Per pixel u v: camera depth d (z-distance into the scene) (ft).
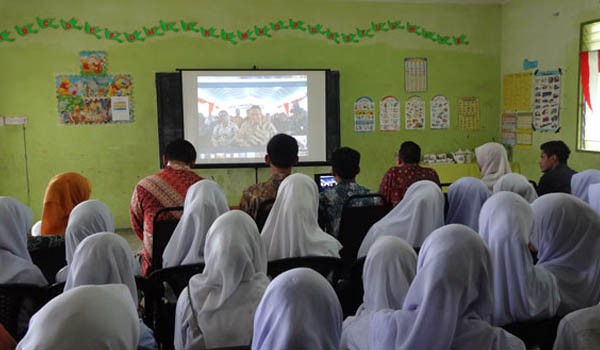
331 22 19.16
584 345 4.09
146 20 17.94
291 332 3.70
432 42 20.03
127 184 18.44
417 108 20.17
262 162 18.88
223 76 18.39
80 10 17.51
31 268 6.69
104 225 7.63
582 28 16.37
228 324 4.93
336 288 7.13
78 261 5.36
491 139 20.89
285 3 18.76
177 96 18.16
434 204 8.46
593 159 16.16
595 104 16.03
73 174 9.70
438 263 4.02
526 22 19.03
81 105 17.83
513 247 5.44
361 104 19.74
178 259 7.64
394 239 5.36
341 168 9.87
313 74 18.93
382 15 19.53
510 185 9.81
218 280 5.13
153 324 6.89
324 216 9.78
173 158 9.77
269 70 18.66
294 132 19.01
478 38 20.39
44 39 17.40
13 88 17.38
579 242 6.06
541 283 5.56
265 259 5.72
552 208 6.17
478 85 20.57
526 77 19.17
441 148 20.53
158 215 8.87
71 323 3.30
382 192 11.36
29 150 17.69
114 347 3.40
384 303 5.19
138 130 18.30
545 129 18.31
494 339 3.97
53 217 9.30
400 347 4.02
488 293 4.14
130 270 5.57
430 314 3.96
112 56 17.87
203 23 18.31
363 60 19.57
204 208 7.46
